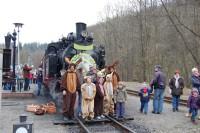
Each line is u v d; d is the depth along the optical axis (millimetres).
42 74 23219
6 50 15523
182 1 31672
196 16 36469
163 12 37906
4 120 13297
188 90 28312
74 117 13711
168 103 19344
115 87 14430
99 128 12031
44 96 22594
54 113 15234
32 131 6219
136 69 53906
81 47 16281
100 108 13727
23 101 19828
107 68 15078
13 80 23125
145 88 15211
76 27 17484
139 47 51156
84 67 15883
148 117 14258
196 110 13070
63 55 16688
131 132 10742
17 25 25703
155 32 46219
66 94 13531
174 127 12156
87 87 13164
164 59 45344
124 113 14836
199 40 37125
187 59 41219
